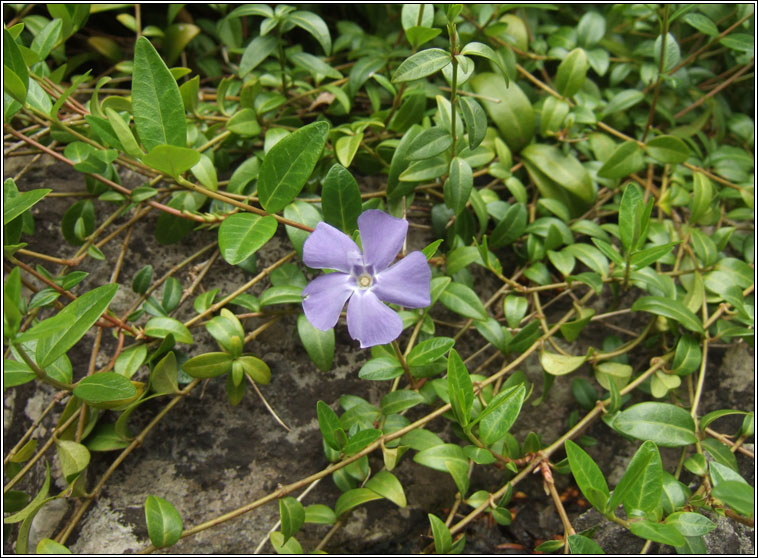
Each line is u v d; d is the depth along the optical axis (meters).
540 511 0.25
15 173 0.27
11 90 0.19
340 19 0.32
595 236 0.25
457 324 0.25
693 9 0.29
